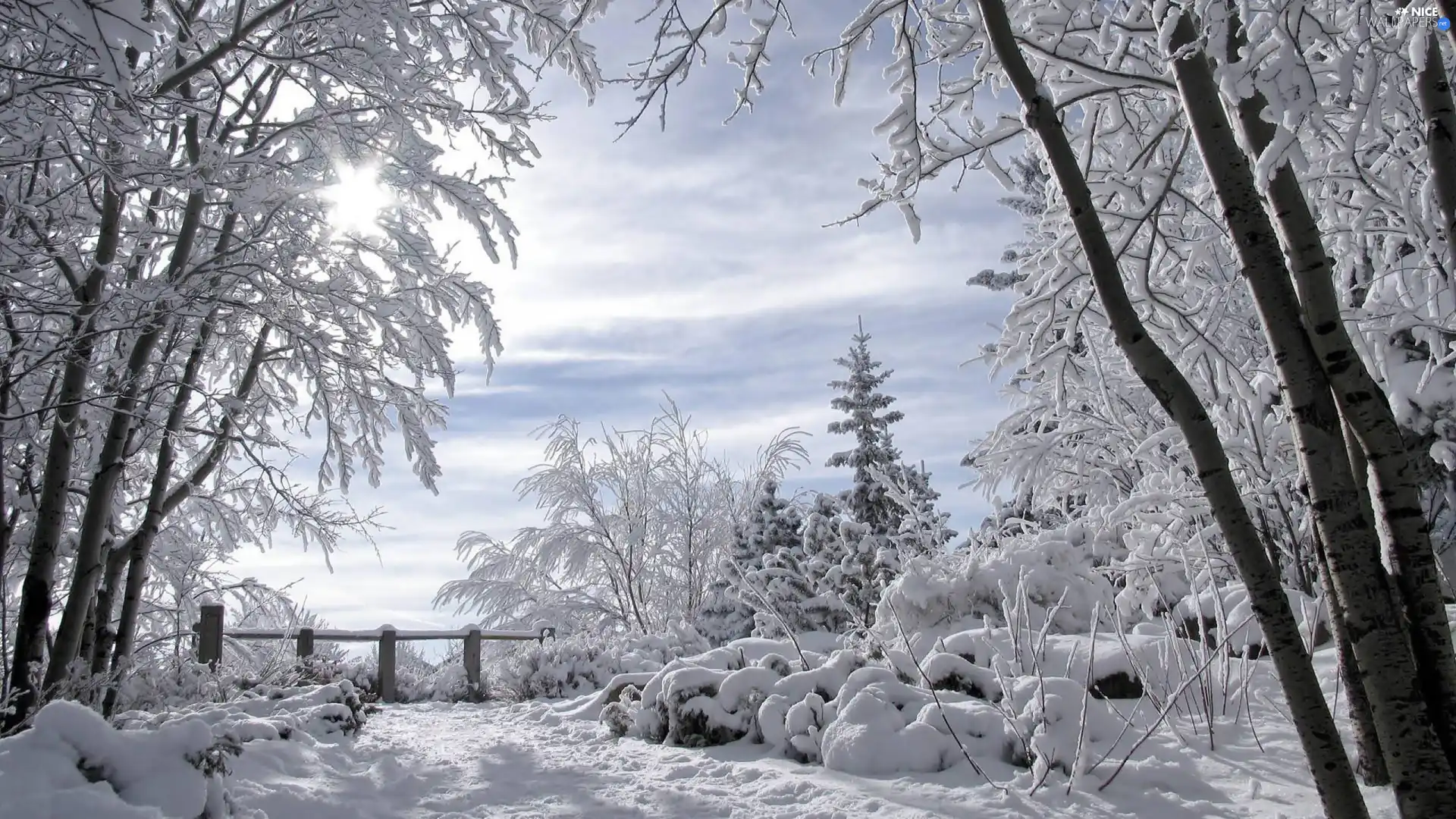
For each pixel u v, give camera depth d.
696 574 19.62
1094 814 4.18
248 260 6.70
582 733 7.50
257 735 5.69
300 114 7.23
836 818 4.33
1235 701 5.82
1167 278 6.18
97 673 5.94
